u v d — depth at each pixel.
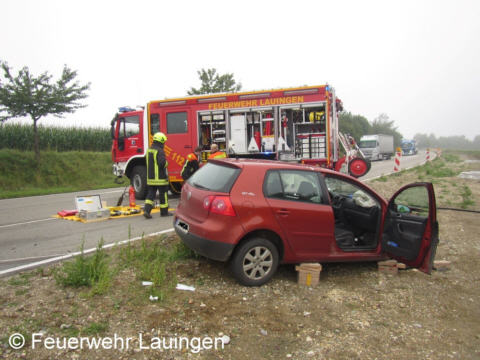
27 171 18.69
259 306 3.90
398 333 3.48
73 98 17.27
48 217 8.83
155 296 3.91
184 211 4.80
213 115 10.89
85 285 4.11
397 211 4.68
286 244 4.47
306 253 4.60
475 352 3.20
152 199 8.21
